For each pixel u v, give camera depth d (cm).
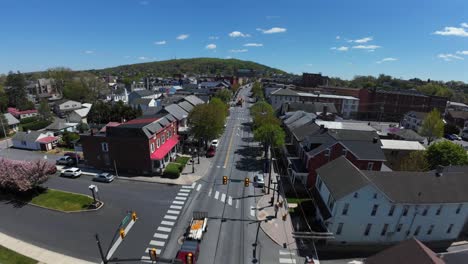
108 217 3375
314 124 5406
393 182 3062
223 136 7312
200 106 5744
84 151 4822
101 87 13288
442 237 3209
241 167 5097
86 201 3703
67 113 9750
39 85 13900
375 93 11506
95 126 6606
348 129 4875
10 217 3347
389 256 2231
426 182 3112
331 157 4175
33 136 6050
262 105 7625
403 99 11375
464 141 8344
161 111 6106
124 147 4578
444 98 10875
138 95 10912
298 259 2788
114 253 2741
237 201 3834
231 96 14250
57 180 4388
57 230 3106
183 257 2534
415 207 2981
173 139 5722
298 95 11500
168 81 18712
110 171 4791
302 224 3334
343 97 11625
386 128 9294
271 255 2814
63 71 15512
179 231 3123
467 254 2250
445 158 4528
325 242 3091
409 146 5372
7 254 2686
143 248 2827
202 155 5738
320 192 3569
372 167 4112
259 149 6206
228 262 2684
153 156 4591
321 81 17725
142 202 3747
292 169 4569
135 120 5519
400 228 3067
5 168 3812
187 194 4006
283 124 7200
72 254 2723
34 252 2738
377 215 2969
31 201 3700
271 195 4038
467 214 3128
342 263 2794
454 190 3083
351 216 2962
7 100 10000
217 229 3195
